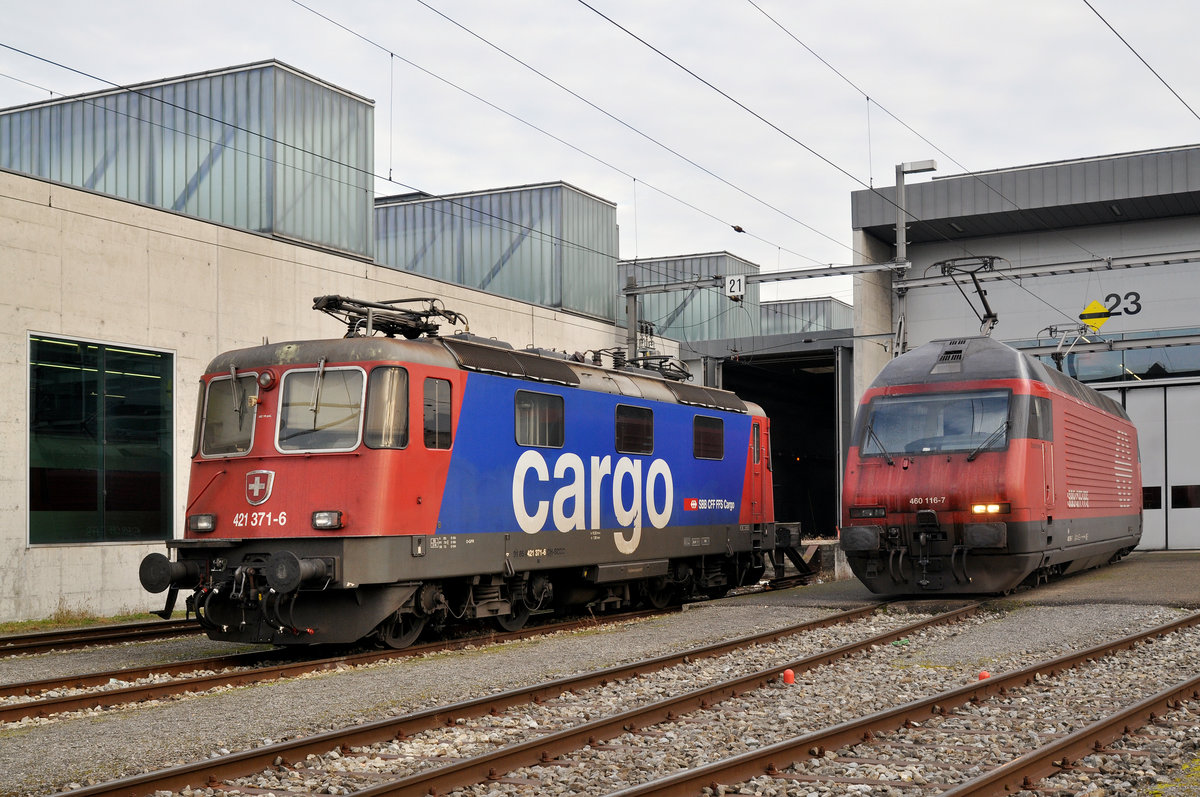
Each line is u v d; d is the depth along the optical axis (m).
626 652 13.46
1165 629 14.59
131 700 10.56
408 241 35.31
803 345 39.41
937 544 17.95
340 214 26.31
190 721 9.31
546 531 15.91
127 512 20.41
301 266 23.62
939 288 39.62
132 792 6.96
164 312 21.02
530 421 15.74
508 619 16.14
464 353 14.69
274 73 24.67
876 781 7.45
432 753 8.27
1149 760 7.80
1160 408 36.38
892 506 18.20
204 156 25.42
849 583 24.12
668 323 45.00
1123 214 35.88
